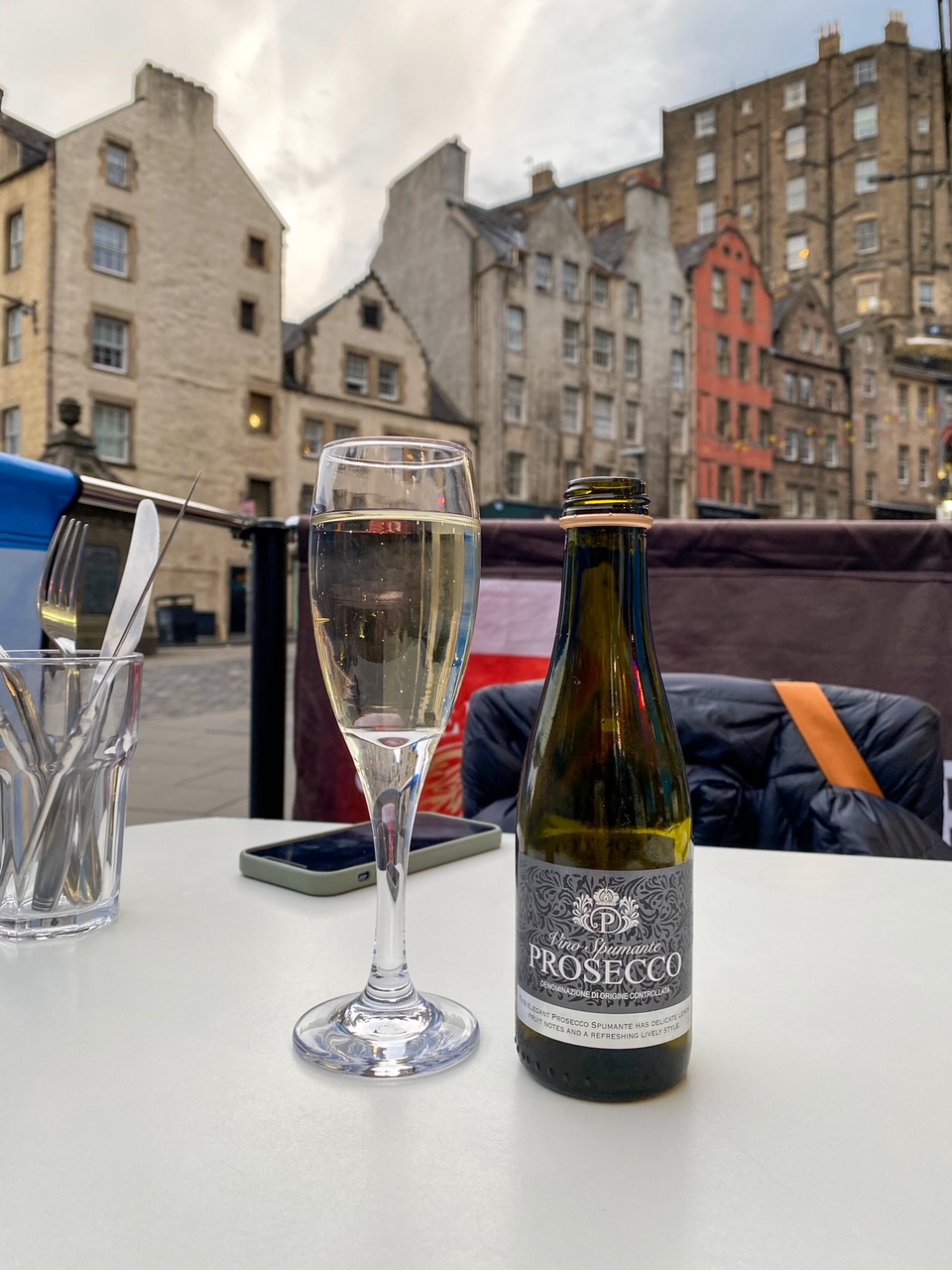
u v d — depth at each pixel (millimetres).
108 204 17016
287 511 19359
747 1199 279
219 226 18484
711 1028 415
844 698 972
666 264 24031
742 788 952
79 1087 349
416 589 384
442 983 464
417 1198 278
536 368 21984
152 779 5660
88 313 16812
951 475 18562
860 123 24016
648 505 410
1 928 525
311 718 1594
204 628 16922
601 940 343
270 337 19188
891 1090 354
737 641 1609
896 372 24969
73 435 14984
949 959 508
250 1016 419
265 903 602
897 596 1556
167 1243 255
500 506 21281
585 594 407
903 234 24156
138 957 496
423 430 21016
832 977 480
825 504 25484
